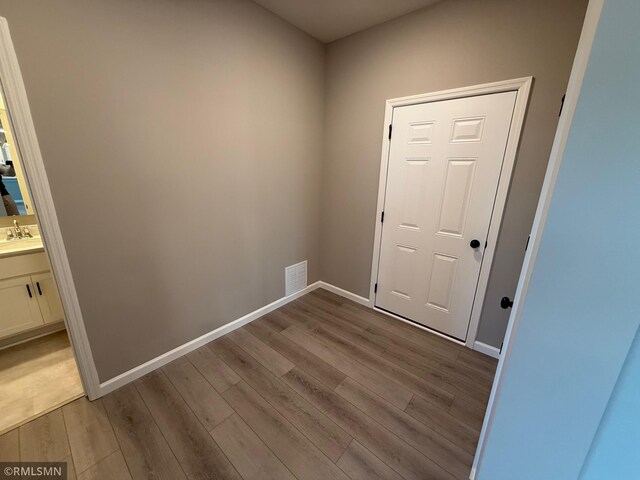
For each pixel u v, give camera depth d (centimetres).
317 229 304
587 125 39
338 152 272
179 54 163
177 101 167
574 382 46
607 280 41
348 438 141
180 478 122
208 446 135
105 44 135
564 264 44
